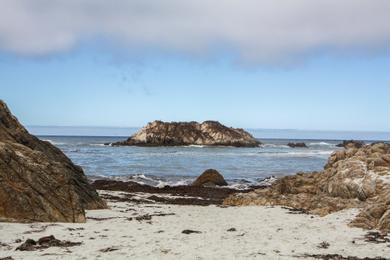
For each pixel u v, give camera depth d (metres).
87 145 129.38
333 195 27.52
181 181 44.75
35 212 18.55
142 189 37.31
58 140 181.12
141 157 79.25
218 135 137.25
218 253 13.20
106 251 13.25
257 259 12.57
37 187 19.17
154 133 134.00
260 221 20.17
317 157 84.19
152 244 14.37
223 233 16.84
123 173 51.25
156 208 24.89
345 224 19.08
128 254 12.88
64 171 20.73
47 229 16.89
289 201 26.22
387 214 18.22
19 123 25.66
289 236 16.36
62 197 19.48
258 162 70.75
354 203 24.11
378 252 13.80
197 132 138.62
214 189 38.16
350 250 14.05
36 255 12.62
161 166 60.75
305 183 31.12
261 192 30.66
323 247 14.45
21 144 22.38
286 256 13.03
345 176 27.55
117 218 20.66
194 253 13.12
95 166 59.41
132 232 16.67
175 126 138.75
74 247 13.77
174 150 108.12
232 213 22.81
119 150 104.19
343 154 34.44
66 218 18.98
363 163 28.06
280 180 32.16
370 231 17.52
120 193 33.09
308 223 19.53
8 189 18.41
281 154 94.56
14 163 19.22
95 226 18.05
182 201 30.25
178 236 15.93
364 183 25.83
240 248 13.96
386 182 25.27
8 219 17.86
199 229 17.78
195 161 71.00
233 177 49.56
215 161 71.75
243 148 128.12
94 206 23.89
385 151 32.44
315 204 24.77
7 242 14.49
